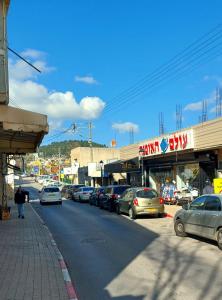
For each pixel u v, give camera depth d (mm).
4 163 27594
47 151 146500
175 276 10031
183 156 29922
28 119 11344
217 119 23656
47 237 16969
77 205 38375
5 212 25141
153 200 23719
